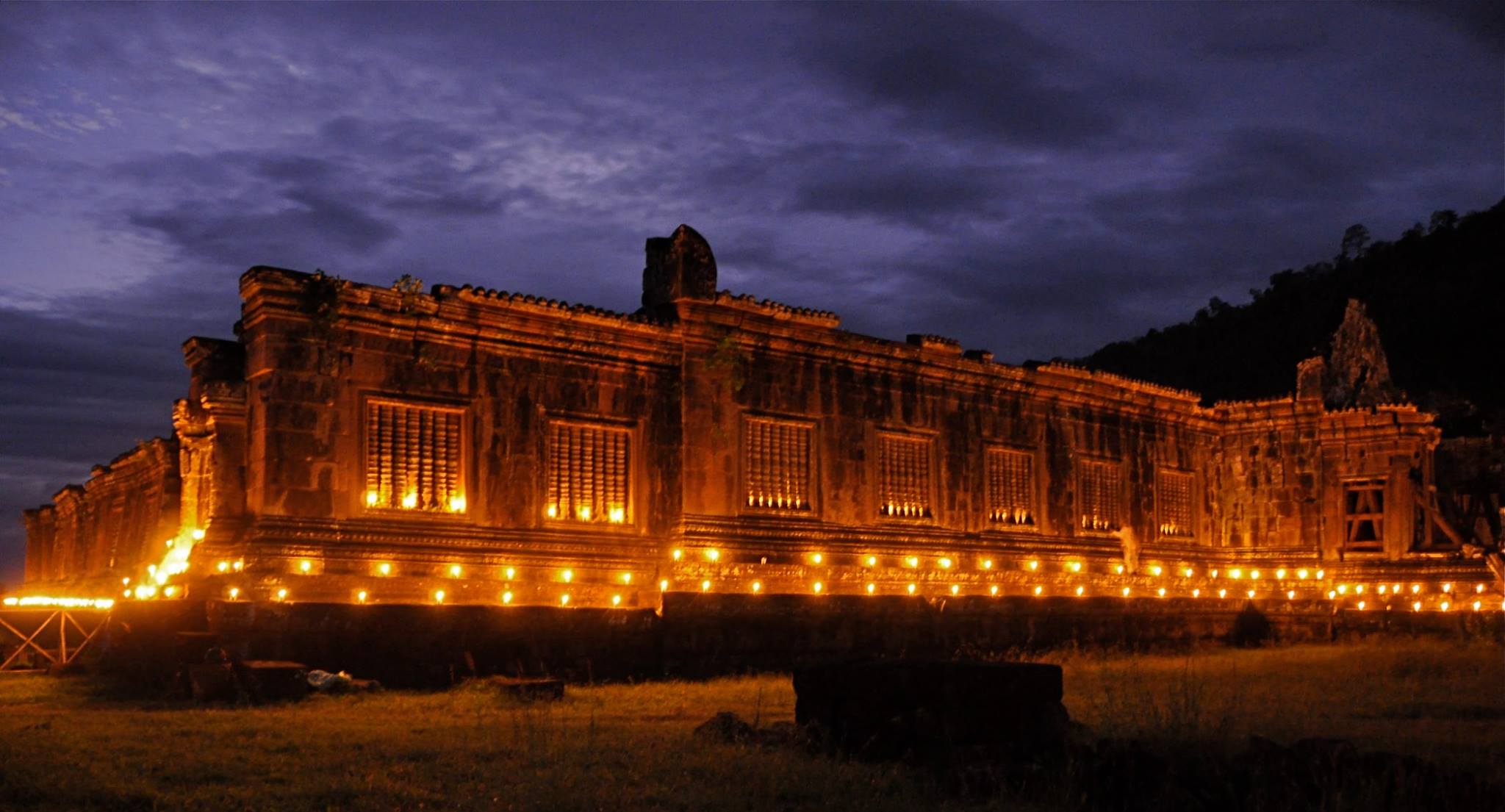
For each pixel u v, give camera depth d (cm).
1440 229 6900
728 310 2831
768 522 2870
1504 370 5441
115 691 2011
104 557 3831
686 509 2738
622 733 1479
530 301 2528
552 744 1348
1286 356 6538
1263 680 2250
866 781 1174
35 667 2403
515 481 2519
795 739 1351
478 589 2412
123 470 3634
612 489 2675
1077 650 3172
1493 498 4072
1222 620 3853
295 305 2252
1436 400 4806
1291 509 4025
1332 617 3769
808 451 2994
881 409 3161
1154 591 3819
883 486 3152
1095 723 1552
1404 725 1600
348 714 1694
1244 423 4150
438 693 2036
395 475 2364
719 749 1315
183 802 1039
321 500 2253
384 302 2356
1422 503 3825
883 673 1354
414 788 1102
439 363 2438
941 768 1234
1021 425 3531
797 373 2991
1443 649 3002
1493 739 1471
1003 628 3212
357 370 2330
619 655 2488
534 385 2572
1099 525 3722
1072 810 1122
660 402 2766
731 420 2845
